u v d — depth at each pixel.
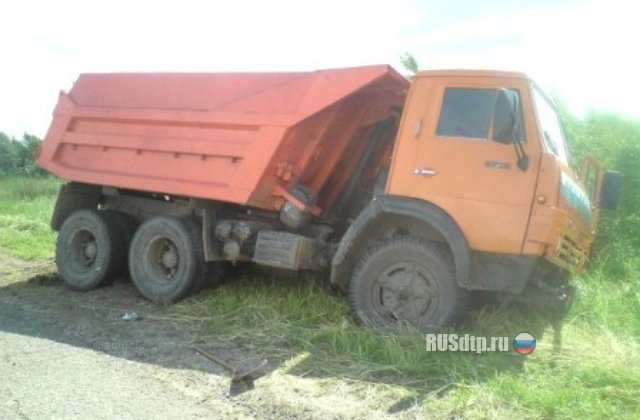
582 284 6.57
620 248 8.11
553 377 4.45
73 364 4.57
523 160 5.04
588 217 6.09
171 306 6.48
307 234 6.43
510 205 5.04
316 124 6.12
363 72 5.64
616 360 4.71
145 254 6.81
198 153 6.45
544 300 5.43
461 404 3.97
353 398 4.14
